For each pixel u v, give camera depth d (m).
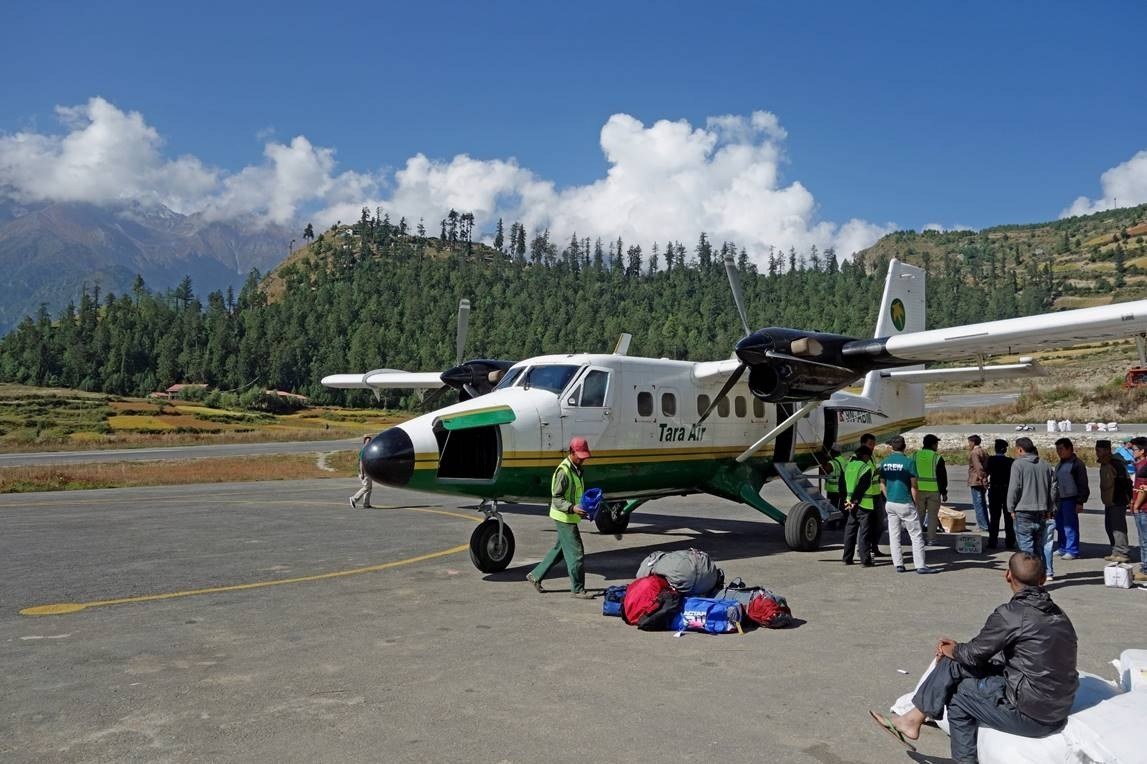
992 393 93.31
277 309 173.50
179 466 34.00
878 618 7.80
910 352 11.59
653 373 12.17
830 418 15.04
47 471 28.80
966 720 4.27
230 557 11.45
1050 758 3.92
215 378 143.38
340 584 9.52
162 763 4.45
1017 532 9.84
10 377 137.38
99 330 146.75
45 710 5.28
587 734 4.86
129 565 10.80
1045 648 4.00
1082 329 10.21
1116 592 9.02
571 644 6.86
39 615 7.98
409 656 6.50
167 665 6.27
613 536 13.77
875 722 5.07
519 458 10.30
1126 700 4.10
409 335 164.88
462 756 4.54
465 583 9.58
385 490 23.23
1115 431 37.50
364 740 4.77
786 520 12.10
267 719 5.10
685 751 4.61
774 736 4.84
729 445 13.24
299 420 100.00
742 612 7.38
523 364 11.90
